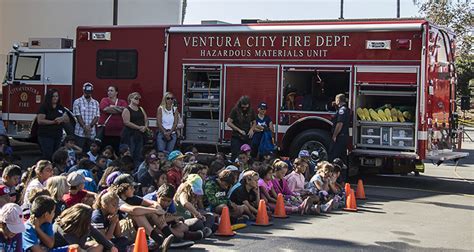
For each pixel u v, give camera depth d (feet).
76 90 52.13
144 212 25.05
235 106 43.73
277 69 45.91
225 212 28.71
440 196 41.42
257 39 46.47
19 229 19.21
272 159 39.29
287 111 45.60
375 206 37.19
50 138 40.65
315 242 27.63
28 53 54.90
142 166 32.01
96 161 34.76
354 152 43.65
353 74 43.75
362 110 43.68
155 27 49.49
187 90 48.80
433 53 43.29
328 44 44.47
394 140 42.91
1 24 87.66
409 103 43.16
